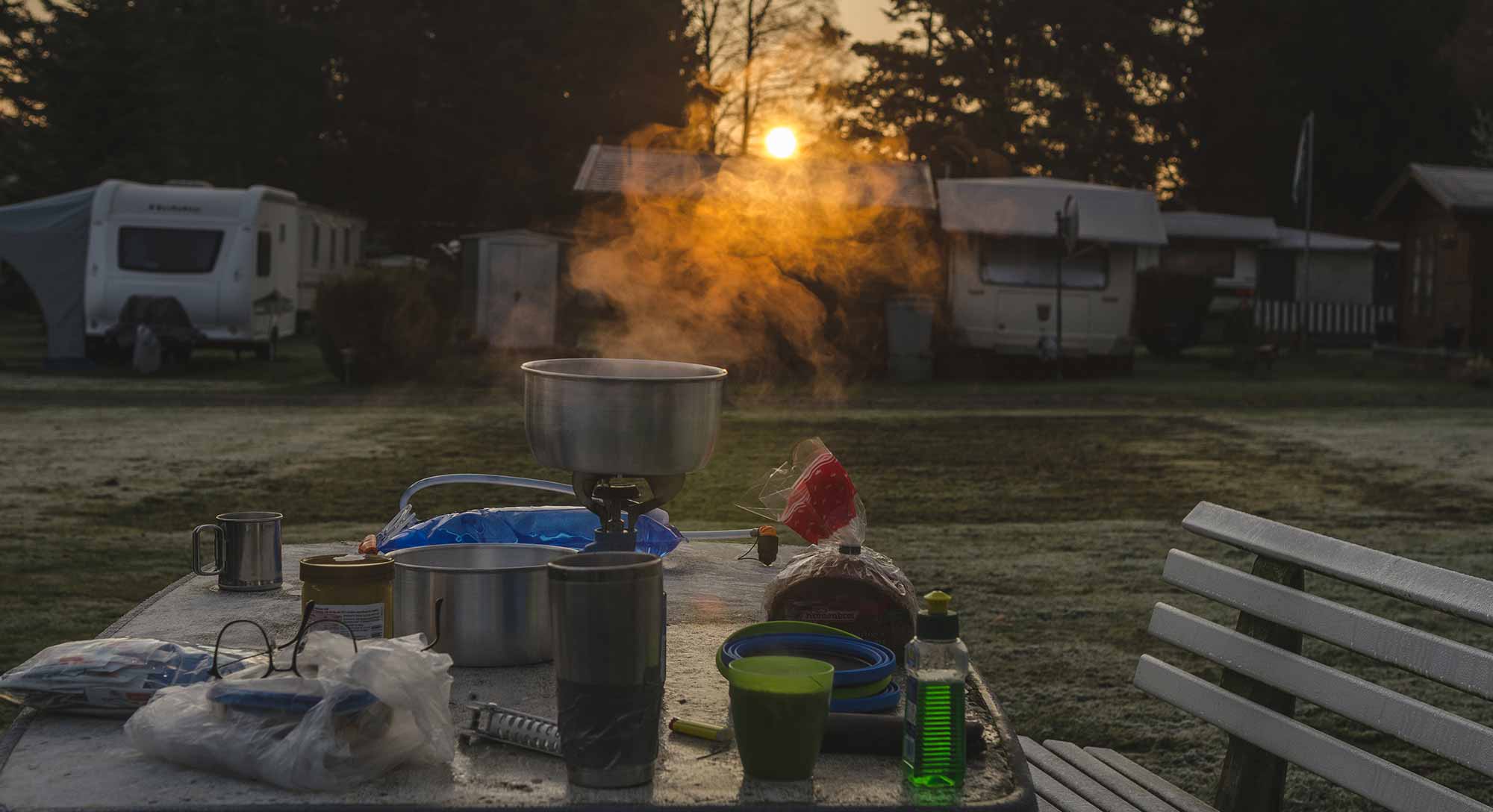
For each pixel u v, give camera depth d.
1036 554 7.76
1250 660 3.05
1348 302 38.72
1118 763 3.38
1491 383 22.19
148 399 16.98
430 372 20.59
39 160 37.75
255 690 1.83
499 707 2.03
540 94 46.94
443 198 48.78
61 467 11.06
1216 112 53.88
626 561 1.81
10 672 2.06
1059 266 22.53
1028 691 5.02
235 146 46.09
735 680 1.84
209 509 9.14
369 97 48.22
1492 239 26.89
